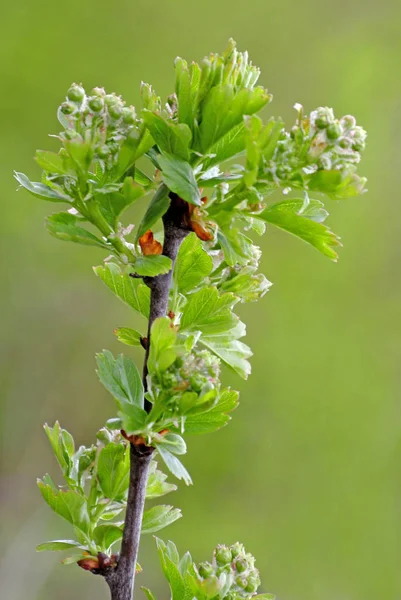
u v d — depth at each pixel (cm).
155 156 255
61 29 1276
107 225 253
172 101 262
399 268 1314
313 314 1273
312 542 1155
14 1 1262
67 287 1200
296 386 1235
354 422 1223
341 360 1252
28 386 1146
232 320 263
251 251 262
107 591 1011
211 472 1168
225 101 244
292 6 1379
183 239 268
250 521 1151
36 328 1176
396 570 1155
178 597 275
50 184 258
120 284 278
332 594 1120
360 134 238
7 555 1003
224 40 1352
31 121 1227
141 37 1316
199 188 253
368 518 1183
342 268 1304
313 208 262
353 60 1360
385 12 1385
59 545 272
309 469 1198
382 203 1343
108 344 1195
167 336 239
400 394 1255
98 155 245
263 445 1196
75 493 274
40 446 1120
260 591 1045
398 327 1280
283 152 237
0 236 1180
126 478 276
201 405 239
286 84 1356
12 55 1241
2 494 1067
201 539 1116
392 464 1213
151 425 248
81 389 1170
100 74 1281
